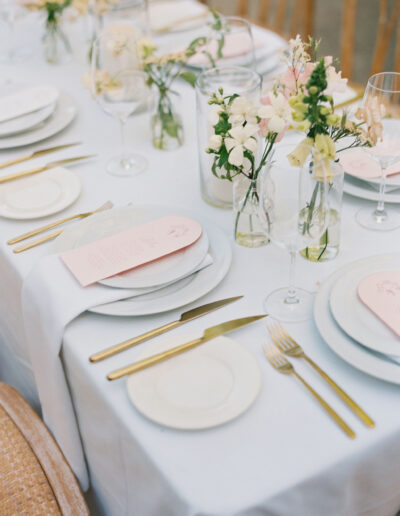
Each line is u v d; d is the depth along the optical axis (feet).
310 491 2.41
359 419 2.55
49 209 4.01
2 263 3.76
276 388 2.71
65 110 5.20
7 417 3.77
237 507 2.27
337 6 15.05
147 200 4.13
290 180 2.75
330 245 3.42
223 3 14.93
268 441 2.48
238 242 3.64
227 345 2.86
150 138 4.91
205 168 3.92
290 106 3.04
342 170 3.21
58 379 3.20
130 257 3.37
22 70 6.24
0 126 4.84
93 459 3.37
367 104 3.38
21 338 4.14
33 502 3.30
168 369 2.76
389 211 3.87
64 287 3.21
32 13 7.18
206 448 2.46
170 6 7.18
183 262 3.35
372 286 3.06
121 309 3.10
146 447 2.49
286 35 8.03
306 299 3.19
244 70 3.97
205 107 3.70
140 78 4.34
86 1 6.30
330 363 2.82
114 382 2.78
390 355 2.72
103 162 4.59
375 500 2.74
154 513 2.69
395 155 3.48
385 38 7.43
